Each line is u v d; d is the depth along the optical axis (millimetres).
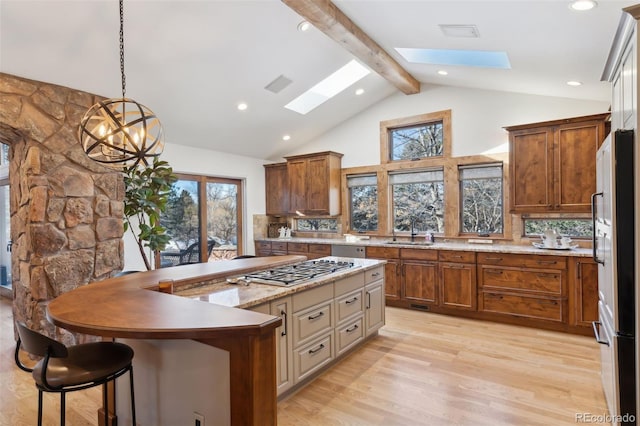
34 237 3199
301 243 5938
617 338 1853
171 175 4402
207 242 5746
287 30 3615
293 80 4516
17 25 2691
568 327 3871
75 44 3018
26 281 3379
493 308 4277
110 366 1695
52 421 2352
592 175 3838
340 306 3139
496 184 4859
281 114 5262
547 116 4469
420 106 5391
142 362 2029
